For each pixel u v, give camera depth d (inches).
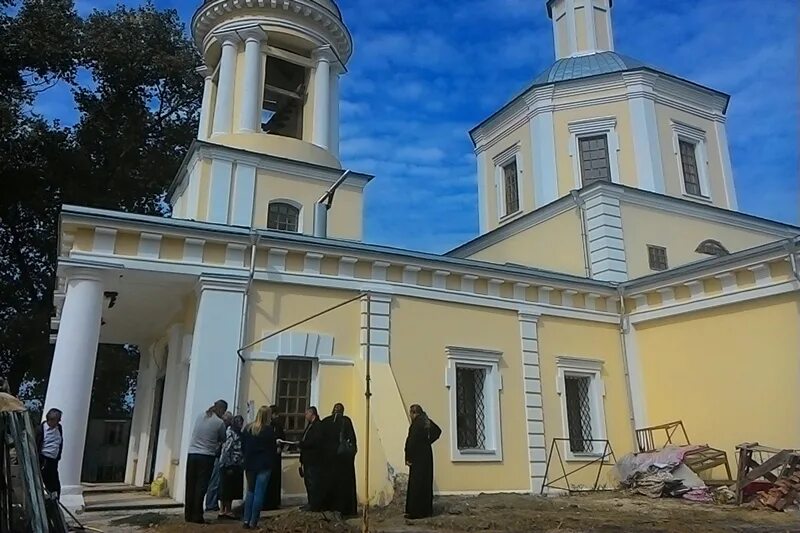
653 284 668.1
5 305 1075.9
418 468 397.4
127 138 1125.1
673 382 647.8
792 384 556.1
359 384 528.1
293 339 520.7
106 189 1103.0
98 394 1172.5
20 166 945.5
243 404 490.0
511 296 639.1
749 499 478.3
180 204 784.9
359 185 765.9
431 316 587.2
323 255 546.3
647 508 454.3
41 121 992.9
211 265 508.1
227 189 693.3
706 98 872.9
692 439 621.9
